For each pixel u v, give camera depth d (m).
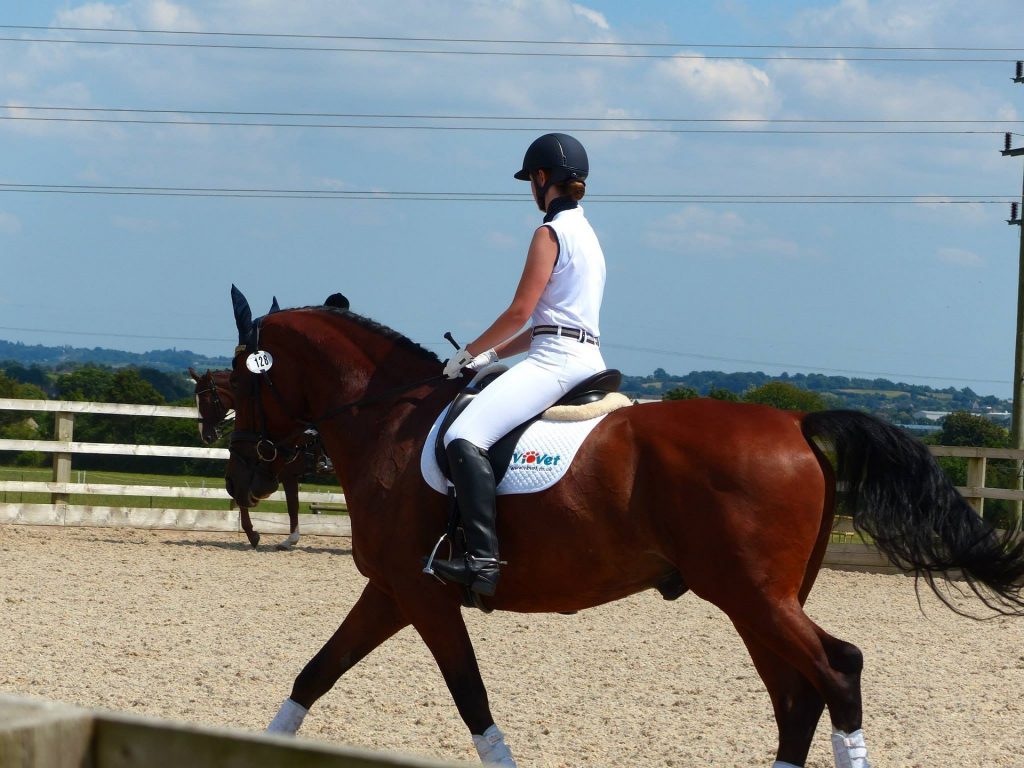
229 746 3.00
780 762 6.77
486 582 6.84
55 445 22.70
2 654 11.06
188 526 23.59
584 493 6.89
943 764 8.27
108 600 14.57
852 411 7.00
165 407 23.20
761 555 6.52
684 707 9.98
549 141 7.51
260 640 12.41
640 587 7.11
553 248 7.23
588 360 7.29
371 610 7.73
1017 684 11.20
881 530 6.81
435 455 7.30
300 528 23.81
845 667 6.38
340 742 8.52
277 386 8.46
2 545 19.52
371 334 8.23
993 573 6.68
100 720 3.12
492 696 10.21
